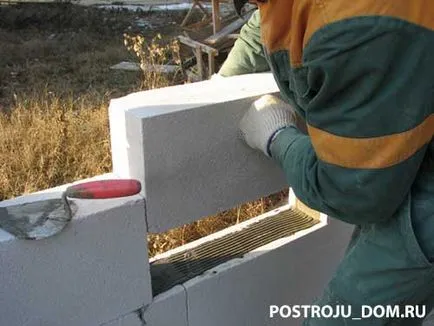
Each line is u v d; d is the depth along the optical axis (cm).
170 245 273
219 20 794
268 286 201
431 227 129
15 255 142
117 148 170
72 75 832
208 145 168
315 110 122
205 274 184
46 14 1334
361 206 123
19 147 409
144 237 165
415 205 130
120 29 1286
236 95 171
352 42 109
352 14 109
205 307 186
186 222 173
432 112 118
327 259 218
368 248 139
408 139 115
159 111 158
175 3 1664
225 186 178
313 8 114
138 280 168
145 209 163
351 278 142
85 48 1063
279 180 192
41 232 142
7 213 147
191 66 791
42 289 149
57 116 451
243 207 297
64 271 152
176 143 162
